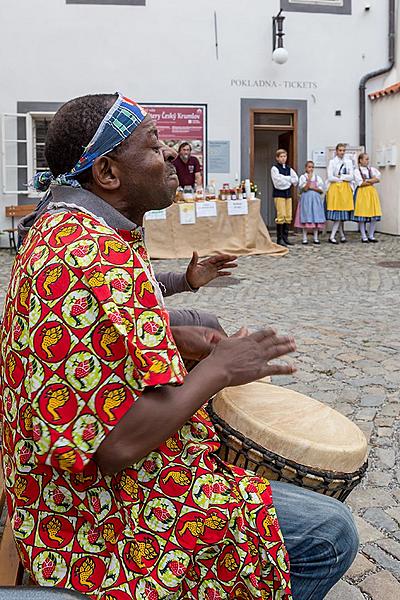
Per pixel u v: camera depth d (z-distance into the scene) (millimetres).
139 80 15016
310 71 15641
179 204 12344
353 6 15672
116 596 1389
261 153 18812
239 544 1464
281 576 1486
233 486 1513
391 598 2424
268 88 15469
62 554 1421
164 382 1306
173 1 14922
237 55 15266
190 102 15203
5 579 1831
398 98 15070
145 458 1437
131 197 1578
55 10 14648
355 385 4922
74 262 1340
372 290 9039
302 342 6133
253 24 15258
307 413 2186
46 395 1306
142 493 1431
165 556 1416
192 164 13109
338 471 1994
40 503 1437
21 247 1534
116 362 1309
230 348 1459
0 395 1522
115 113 1519
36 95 14742
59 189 1569
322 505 1662
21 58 14641
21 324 1379
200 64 15164
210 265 2619
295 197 16141
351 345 6043
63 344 1307
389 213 15859
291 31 15477
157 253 12305
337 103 15828
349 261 11891
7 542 2033
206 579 1472
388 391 4785
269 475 2008
